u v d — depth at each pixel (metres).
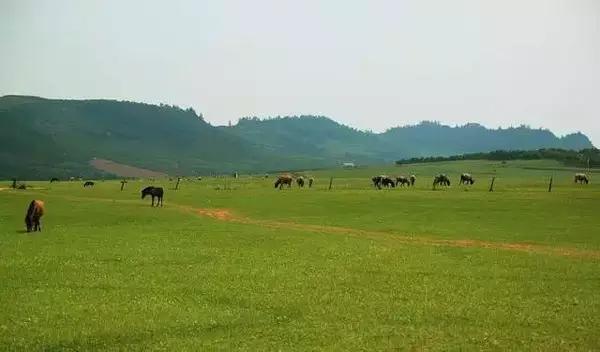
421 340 20.94
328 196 80.50
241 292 27.72
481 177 154.62
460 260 37.12
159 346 20.00
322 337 21.14
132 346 19.98
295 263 35.41
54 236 45.69
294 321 23.19
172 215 62.16
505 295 27.89
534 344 20.61
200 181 137.25
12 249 38.59
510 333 21.84
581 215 60.50
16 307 24.09
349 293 27.91
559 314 24.47
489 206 67.56
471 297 27.36
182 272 32.06
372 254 39.09
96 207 67.50
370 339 20.98
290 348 19.88
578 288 29.45
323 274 32.22
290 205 72.19
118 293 26.98
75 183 131.50
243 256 37.59
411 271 33.38
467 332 21.94
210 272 32.16
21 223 54.78
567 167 187.38
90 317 23.03
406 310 24.95
